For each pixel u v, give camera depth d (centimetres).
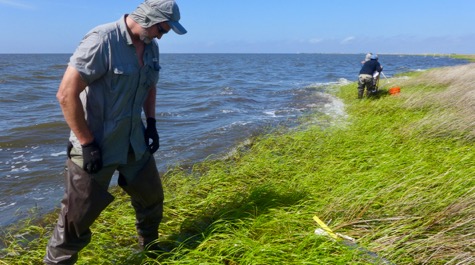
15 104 1500
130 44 279
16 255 383
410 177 446
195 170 664
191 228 418
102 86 279
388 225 357
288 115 1239
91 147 275
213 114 1298
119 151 296
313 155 647
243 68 5528
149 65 296
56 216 494
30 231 441
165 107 1459
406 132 712
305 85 2469
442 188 406
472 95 886
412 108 970
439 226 350
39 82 2530
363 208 391
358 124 837
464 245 316
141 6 278
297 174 532
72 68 260
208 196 475
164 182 590
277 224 381
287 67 6022
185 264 330
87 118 284
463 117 716
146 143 326
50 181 629
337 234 348
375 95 1341
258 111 1353
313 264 305
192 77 3369
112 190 561
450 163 494
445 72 1666
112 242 396
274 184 493
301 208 421
